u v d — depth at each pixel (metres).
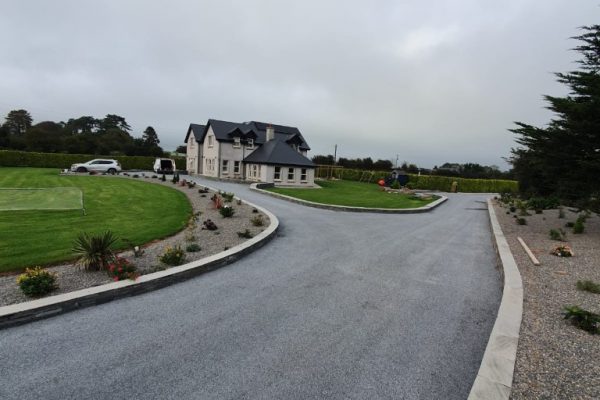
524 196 27.39
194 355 4.40
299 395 3.70
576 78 10.96
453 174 60.72
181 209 15.50
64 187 22.31
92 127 108.94
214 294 6.44
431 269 8.55
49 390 3.67
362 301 6.34
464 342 4.95
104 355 4.34
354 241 11.22
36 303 5.24
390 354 4.57
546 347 4.48
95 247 7.19
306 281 7.30
